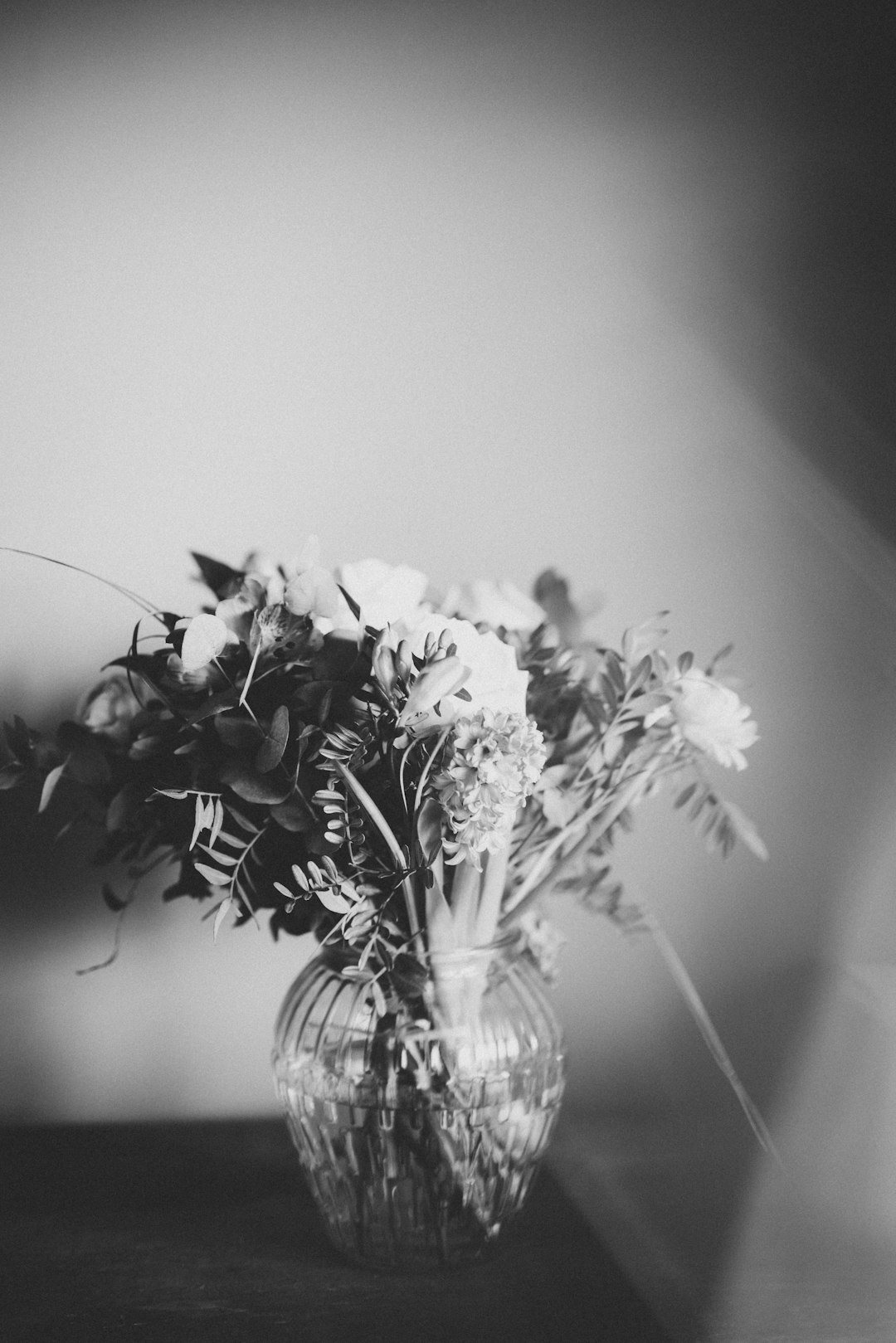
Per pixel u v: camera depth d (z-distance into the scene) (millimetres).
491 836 852
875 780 1197
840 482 1190
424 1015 924
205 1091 1180
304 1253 986
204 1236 1005
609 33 1167
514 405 1174
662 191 1174
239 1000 1176
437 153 1161
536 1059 958
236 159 1147
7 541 1144
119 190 1141
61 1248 993
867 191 1179
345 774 874
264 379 1155
